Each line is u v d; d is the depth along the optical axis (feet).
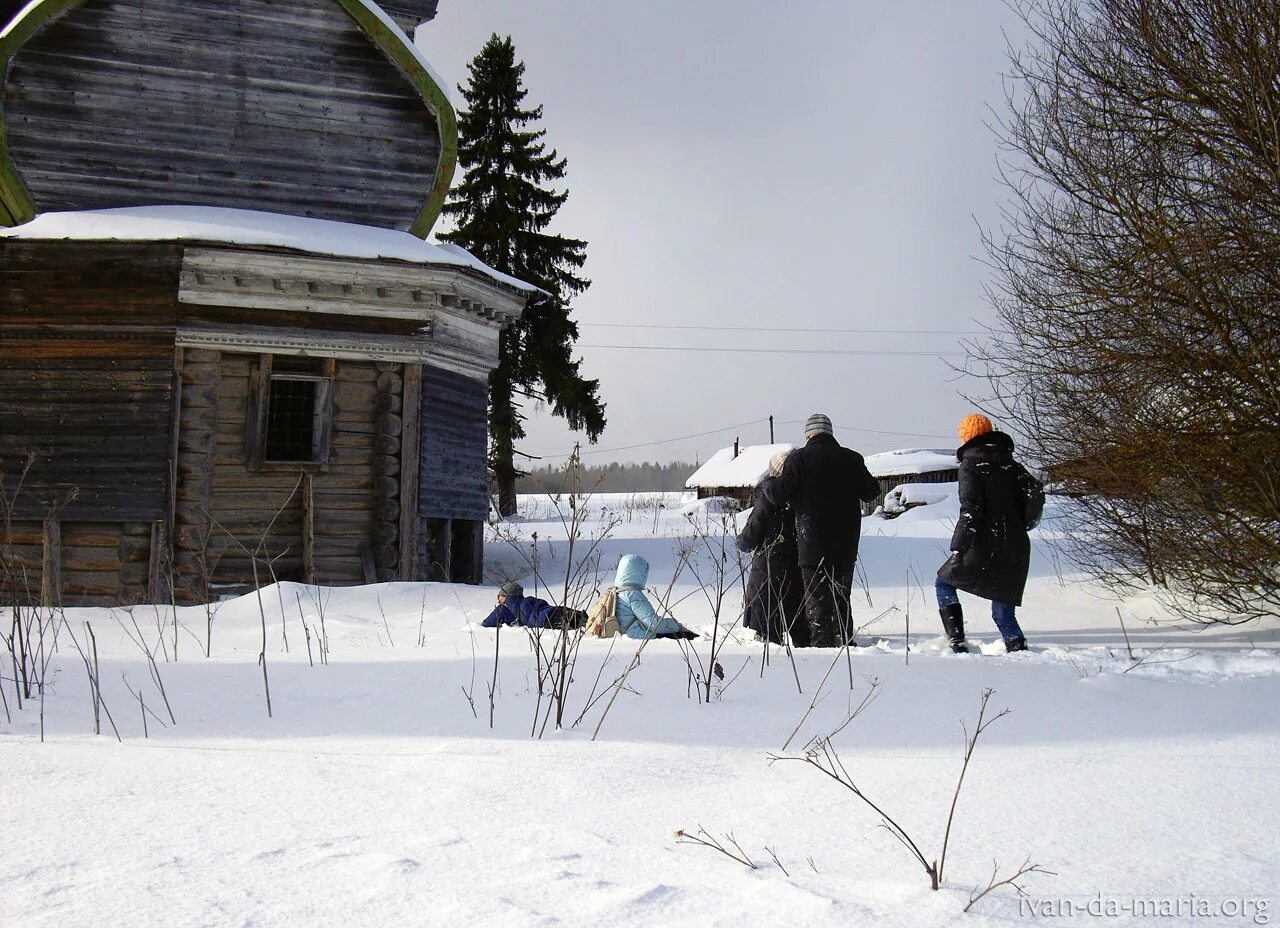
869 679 18.31
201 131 44.57
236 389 42.04
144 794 10.66
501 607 27.55
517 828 9.59
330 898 7.58
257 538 41.83
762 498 25.75
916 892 7.86
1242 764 12.28
